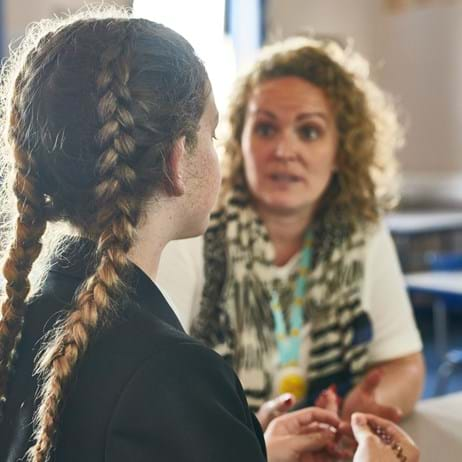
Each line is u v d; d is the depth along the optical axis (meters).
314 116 1.67
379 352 1.78
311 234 1.75
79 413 0.74
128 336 0.75
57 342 0.78
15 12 4.98
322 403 1.43
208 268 1.63
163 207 0.82
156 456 0.70
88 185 0.79
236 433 0.73
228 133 1.75
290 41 1.86
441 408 1.54
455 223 5.89
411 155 7.39
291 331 1.71
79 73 0.79
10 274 0.85
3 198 0.88
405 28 7.35
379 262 1.79
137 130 0.78
